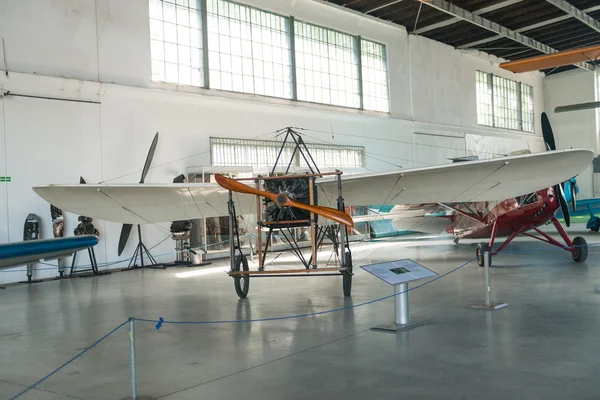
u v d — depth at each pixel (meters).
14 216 10.25
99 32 11.53
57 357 4.61
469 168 6.86
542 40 22.28
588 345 4.28
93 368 4.22
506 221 10.20
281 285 8.66
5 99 10.19
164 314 6.46
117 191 7.12
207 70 13.52
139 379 3.88
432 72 20.97
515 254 11.57
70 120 11.09
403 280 5.11
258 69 14.87
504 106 25.42
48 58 10.73
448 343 4.52
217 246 13.10
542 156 6.46
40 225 10.55
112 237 11.71
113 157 11.74
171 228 12.09
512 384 3.43
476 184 7.55
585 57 12.25
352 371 3.85
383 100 18.95
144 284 9.30
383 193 8.03
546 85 28.19
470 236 12.95
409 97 19.92
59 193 7.09
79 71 11.19
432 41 21.03
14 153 10.29
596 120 26.72
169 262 12.70
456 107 22.14
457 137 22.17
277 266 11.22
